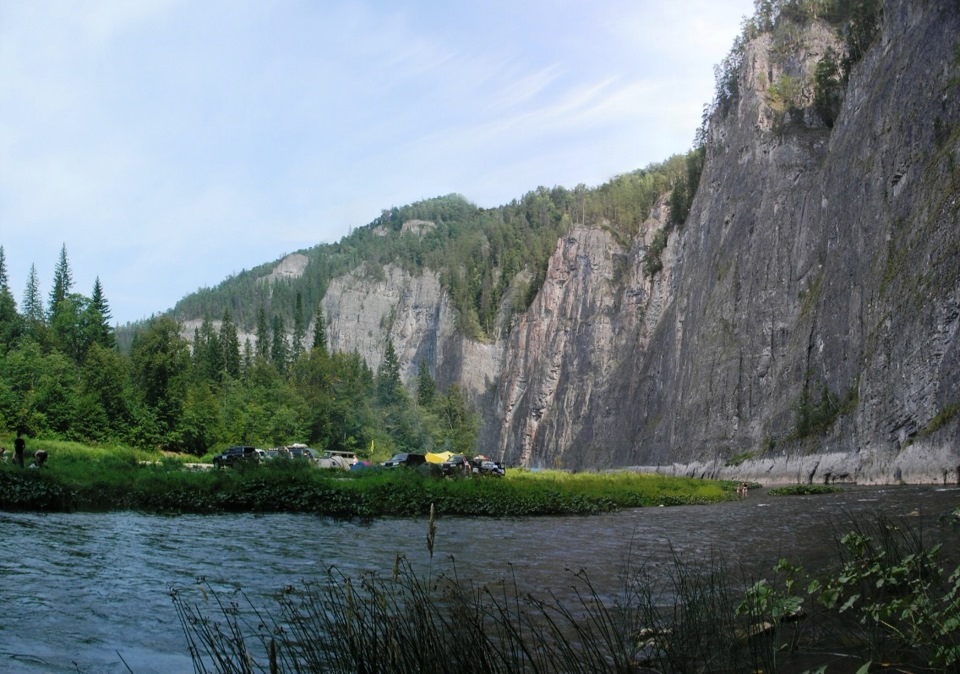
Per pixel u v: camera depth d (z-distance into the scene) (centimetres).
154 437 8712
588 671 841
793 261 8519
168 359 9356
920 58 6881
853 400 6481
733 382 8694
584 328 15175
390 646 732
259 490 3228
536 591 1341
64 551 1806
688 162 13462
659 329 11950
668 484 5162
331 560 1752
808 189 8644
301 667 833
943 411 5059
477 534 2383
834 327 7206
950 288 5322
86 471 3638
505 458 16588
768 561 1595
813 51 10419
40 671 891
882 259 6556
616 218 16962
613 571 1573
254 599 1294
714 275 10019
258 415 10450
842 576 1098
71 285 14338
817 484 6100
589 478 5716
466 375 19288
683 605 1092
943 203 5800
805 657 853
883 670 793
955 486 4209
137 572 1550
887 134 7075
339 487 3506
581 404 14500
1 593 1316
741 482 6656
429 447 13850
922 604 895
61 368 8944
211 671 889
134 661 935
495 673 762
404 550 1945
